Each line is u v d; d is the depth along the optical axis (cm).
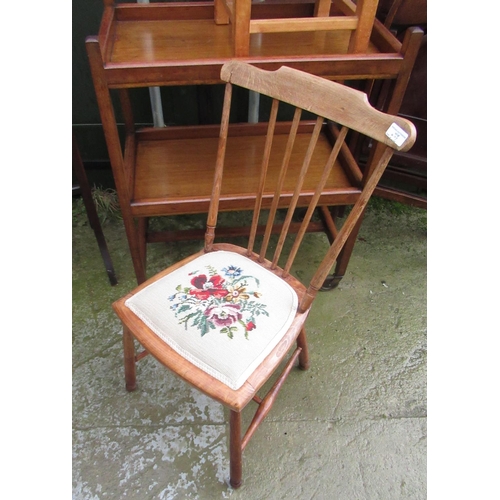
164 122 174
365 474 105
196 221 180
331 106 76
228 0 98
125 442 109
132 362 111
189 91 166
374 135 70
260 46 109
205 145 143
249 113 163
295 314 89
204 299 89
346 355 132
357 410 118
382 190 160
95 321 138
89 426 112
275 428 113
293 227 153
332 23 93
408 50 93
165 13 120
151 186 122
